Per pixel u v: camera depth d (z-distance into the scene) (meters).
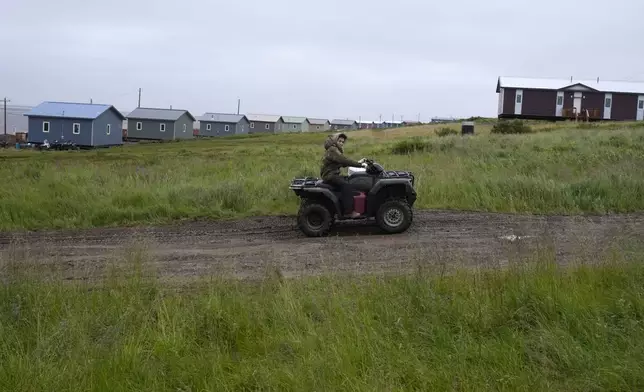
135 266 7.21
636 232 9.30
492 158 18.77
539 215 12.05
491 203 12.95
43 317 5.80
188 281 7.41
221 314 5.79
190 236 10.77
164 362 5.03
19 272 6.89
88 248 9.83
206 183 15.40
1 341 5.27
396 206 10.59
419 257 7.73
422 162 19.11
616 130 33.00
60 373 4.73
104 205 12.87
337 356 4.79
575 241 8.53
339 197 10.66
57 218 12.20
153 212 12.58
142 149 54.78
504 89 64.25
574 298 5.80
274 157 27.77
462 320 5.54
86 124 70.62
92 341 5.36
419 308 5.79
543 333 5.20
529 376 4.61
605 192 13.03
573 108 63.09
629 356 4.78
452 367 4.75
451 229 10.80
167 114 86.00
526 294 5.93
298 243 10.02
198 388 4.68
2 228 11.68
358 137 51.06
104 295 6.37
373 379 4.51
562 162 17.55
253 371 4.80
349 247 9.49
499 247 9.11
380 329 5.34
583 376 4.63
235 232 11.10
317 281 6.68
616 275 6.44
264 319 5.73
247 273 7.93
